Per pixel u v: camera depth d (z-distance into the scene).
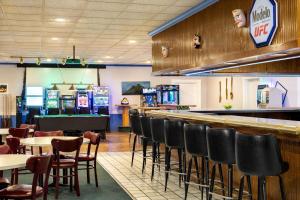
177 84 17.05
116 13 7.55
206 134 4.80
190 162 5.52
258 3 5.28
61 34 9.75
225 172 5.75
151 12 7.51
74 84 17.03
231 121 5.21
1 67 16.50
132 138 14.16
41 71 16.89
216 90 16.16
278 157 3.75
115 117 17.77
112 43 11.26
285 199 4.07
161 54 9.12
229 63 6.48
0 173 5.02
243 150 3.93
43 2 6.68
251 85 13.49
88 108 16.67
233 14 5.69
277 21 4.91
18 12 7.39
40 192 4.05
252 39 5.43
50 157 4.10
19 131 7.82
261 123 4.61
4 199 4.05
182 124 5.81
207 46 6.80
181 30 7.93
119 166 8.26
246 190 5.19
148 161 8.82
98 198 5.68
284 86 11.42
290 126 4.12
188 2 6.80
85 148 11.09
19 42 10.95
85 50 12.80
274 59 5.96
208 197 4.86
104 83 17.66
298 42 4.50
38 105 16.17
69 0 6.57
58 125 13.28
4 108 16.41
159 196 5.76
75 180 5.85
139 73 17.95
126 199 5.61
